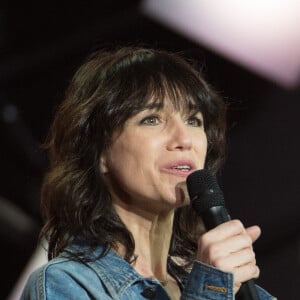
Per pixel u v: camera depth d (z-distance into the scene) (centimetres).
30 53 1012
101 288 525
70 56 1017
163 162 536
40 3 984
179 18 1003
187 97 558
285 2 1030
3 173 1066
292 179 1100
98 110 553
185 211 609
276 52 1050
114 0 982
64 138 564
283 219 1099
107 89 555
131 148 540
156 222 558
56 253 554
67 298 509
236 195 1112
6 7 987
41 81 1038
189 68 581
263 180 1108
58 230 555
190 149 542
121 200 558
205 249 495
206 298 492
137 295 532
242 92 1070
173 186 535
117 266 538
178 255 603
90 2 986
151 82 554
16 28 1000
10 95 1045
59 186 553
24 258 1080
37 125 1059
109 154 552
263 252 1108
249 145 1108
